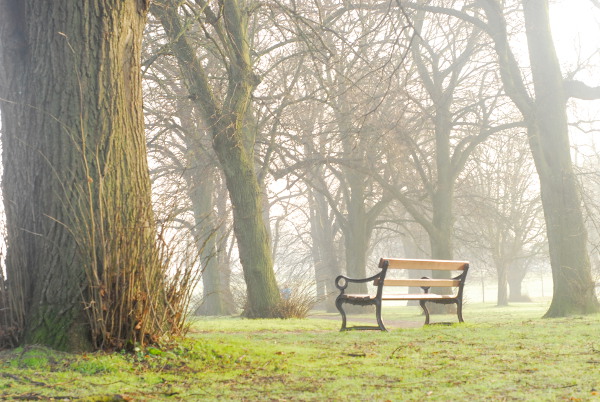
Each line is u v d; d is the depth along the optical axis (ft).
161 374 17.21
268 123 75.00
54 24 21.11
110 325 19.16
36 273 19.98
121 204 20.71
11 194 20.75
